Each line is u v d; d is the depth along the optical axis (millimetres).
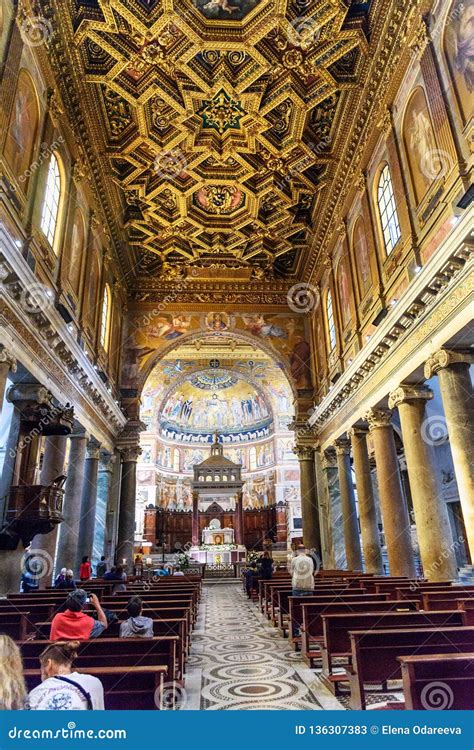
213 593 21875
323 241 23031
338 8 13508
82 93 15555
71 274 16281
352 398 19094
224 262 25984
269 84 16062
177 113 16797
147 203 20891
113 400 21203
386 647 5328
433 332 11984
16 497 11281
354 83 15828
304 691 6594
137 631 5875
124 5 13250
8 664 2383
